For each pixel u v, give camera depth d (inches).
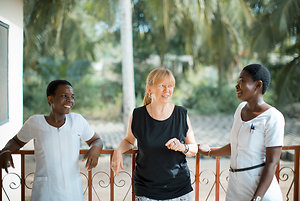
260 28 396.5
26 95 584.1
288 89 376.5
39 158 83.7
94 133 92.8
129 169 257.4
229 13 430.3
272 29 378.9
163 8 317.7
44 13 319.6
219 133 427.5
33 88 594.6
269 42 394.6
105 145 350.9
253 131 74.7
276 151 71.9
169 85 83.3
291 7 350.6
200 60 663.8
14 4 151.6
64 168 83.7
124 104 292.7
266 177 71.3
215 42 472.1
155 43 589.6
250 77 75.2
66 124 85.0
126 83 289.9
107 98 643.5
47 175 82.7
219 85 635.5
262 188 71.1
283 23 355.6
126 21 287.9
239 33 487.2
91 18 605.9
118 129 461.7
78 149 87.1
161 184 83.7
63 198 83.0
